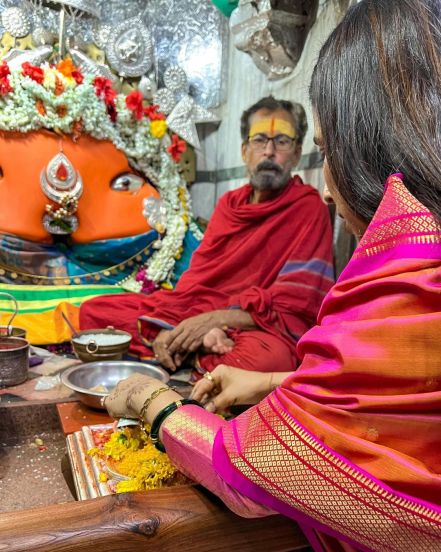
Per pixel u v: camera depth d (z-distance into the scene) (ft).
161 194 9.00
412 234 1.74
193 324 6.05
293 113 6.68
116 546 2.06
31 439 4.77
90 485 3.06
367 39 1.86
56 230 7.98
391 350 1.69
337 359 1.79
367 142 1.85
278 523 2.35
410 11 1.80
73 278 8.34
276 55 6.91
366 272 1.87
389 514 1.70
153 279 8.66
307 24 6.88
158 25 9.26
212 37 9.83
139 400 2.64
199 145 9.48
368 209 1.94
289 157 6.70
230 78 9.95
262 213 6.61
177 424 2.32
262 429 1.94
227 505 2.14
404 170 1.78
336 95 1.92
